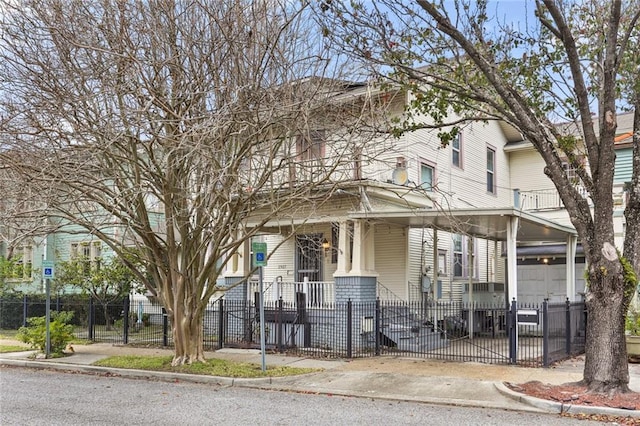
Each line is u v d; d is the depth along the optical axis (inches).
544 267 816.3
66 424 310.0
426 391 394.9
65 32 414.0
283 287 712.4
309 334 622.8
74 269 819.4
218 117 401.4
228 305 665.6
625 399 343.6
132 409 350.3
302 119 445.7
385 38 428.5
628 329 549.0
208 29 448.8
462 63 444.1
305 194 472.7
